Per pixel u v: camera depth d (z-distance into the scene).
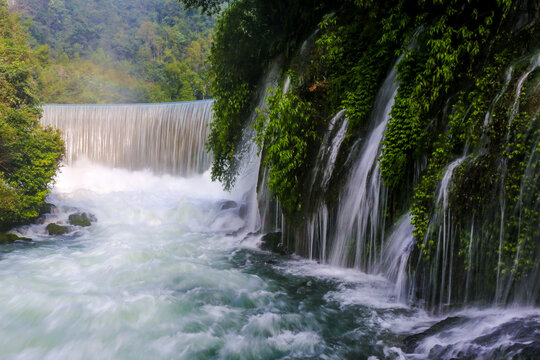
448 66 8.04
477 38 8.23
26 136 14.82
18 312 7.62
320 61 11.77
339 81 11.01
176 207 17.34
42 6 136.88
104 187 23.41
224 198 20.30
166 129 25.02
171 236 14.33
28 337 6.75
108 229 15.14
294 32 13.56
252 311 7.71
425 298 7.48
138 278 9.59
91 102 69.50
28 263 10.81
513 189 6.23
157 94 75.38
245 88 14.88
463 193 6.93
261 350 6.30
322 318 7.29
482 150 7.00
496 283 6.39
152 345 6.50
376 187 9.12
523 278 6.06
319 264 10.28
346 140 10.17
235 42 14.67
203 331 6.94
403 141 8.49
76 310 7.71
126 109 26.22
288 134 10.46
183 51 105.56
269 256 11.30
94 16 138.88
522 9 7.71
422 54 8.80
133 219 16.83
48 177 15.34
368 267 9.23
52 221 15.45
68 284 9.16
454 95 8.23
